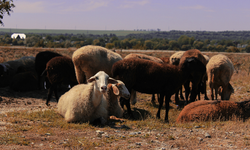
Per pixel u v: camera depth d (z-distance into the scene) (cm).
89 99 686
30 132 585
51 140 534
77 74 997
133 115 904
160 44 16312
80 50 974
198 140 552
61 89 1364
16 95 1203
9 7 1462
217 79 1109
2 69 1308
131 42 17475
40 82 1360
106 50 1024
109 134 603
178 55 1398
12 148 461
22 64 1445
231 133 594
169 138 570
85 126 661
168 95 826
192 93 1031
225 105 740
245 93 1325
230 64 1114
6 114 791
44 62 1322
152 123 718
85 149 483
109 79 688
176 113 973
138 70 818
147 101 1217
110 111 791
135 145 520
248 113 732
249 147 500
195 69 823
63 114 771
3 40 16338
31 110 906
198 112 737
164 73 805
